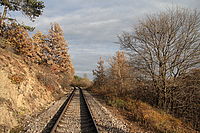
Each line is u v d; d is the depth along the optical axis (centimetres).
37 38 2414
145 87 1551
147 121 971
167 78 1380
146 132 821
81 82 8531
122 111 1363
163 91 1420
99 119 977
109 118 1029
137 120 1056
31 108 1129
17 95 1040
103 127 814
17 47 1956
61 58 3362
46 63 2956
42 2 1570
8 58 1304
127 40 1520
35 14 1589
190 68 1302
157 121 973
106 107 1547
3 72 1037
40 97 1449
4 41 1647
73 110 1225
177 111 1448
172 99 1402
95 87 4300
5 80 999
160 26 1392
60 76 3450
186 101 1364
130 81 1727
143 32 1460
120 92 2103
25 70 1456
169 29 1362
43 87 1745
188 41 1310
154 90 1497
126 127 873
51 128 712
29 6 1557
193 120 1291
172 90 1380
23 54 2031
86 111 1202
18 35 1911
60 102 1680
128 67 1598
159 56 1391
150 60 1433
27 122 845
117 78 2159
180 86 1313
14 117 838
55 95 2041
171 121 1107
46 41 3156
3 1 1426
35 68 1914
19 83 1140
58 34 3262
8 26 1822
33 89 1384
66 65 3538
